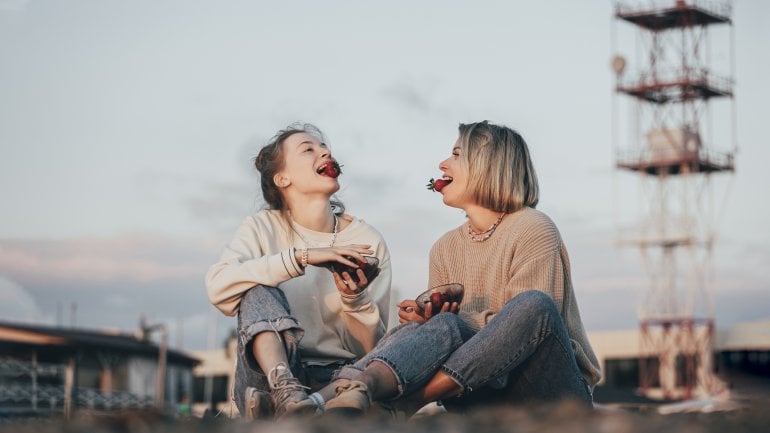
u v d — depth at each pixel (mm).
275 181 5422
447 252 5148
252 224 5312
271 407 4215
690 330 43000
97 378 39625
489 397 4594
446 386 4273
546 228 4844
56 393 36312
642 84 44438
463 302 5016
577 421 3209
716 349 43188
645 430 2992
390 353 4168
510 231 4914
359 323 5113
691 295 43500
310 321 5211
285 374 4270
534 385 4488
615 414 3551
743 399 3926
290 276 4715
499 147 4984
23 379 36344
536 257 4773
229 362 50281
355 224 5555
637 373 44281
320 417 3795
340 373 4285
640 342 43812
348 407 3938
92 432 3564
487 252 4988
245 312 4609
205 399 50219
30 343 37531
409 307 4680
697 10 43625
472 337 4332
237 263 4867
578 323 4891
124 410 3803
